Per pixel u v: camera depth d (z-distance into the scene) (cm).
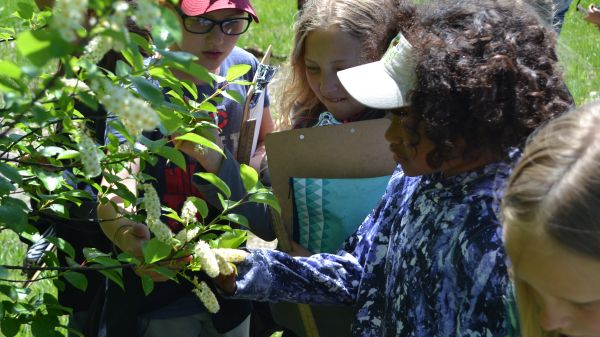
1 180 179
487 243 162
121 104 141
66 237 263
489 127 162
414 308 179
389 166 247
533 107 163
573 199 129
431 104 166
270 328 284
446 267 170
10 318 196
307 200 243
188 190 259
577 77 611
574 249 129
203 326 271
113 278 198
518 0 181
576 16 799
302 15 267
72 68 142
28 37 122
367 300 208
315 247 247
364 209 243
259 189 214
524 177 137
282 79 292
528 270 137
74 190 209
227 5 258
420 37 178
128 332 253
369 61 237
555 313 140
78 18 124
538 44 171
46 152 192
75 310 271
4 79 152
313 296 218
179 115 195
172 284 254
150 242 189
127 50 161
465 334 164
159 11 133
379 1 255
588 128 135
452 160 172
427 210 181
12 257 430
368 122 245
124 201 211
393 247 195
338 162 246
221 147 246
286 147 247
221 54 269
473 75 162
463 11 177
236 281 209
